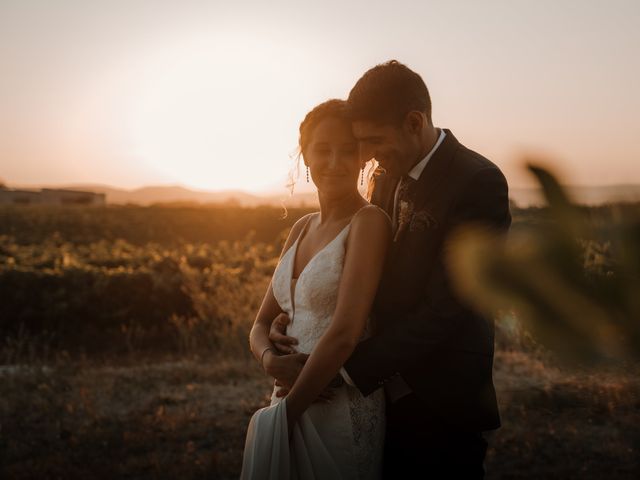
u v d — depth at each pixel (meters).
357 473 2.19
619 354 0.61
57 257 11.38
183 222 26.27
